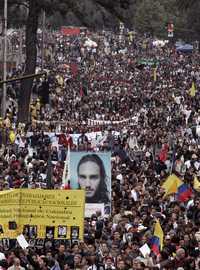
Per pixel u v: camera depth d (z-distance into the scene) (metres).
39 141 71.44
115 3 102.50
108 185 46.06
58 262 36.12
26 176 53.38
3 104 92.12
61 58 187.88
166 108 103.38
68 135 70.88
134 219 41.91
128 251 36.72
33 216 37.97
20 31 160.00
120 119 91.62
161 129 82.44
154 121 90.00
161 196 46.97
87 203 45.78
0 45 132.88
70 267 36.03
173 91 127.94
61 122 85.94
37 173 55.66
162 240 38.25
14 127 84.62
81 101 112.25
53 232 38.06
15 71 131.62
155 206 44.78
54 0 99.94
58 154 65.06
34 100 110.56
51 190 38.00
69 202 38.06
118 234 38.91
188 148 69.00
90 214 45.53
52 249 37.66
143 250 36.75
